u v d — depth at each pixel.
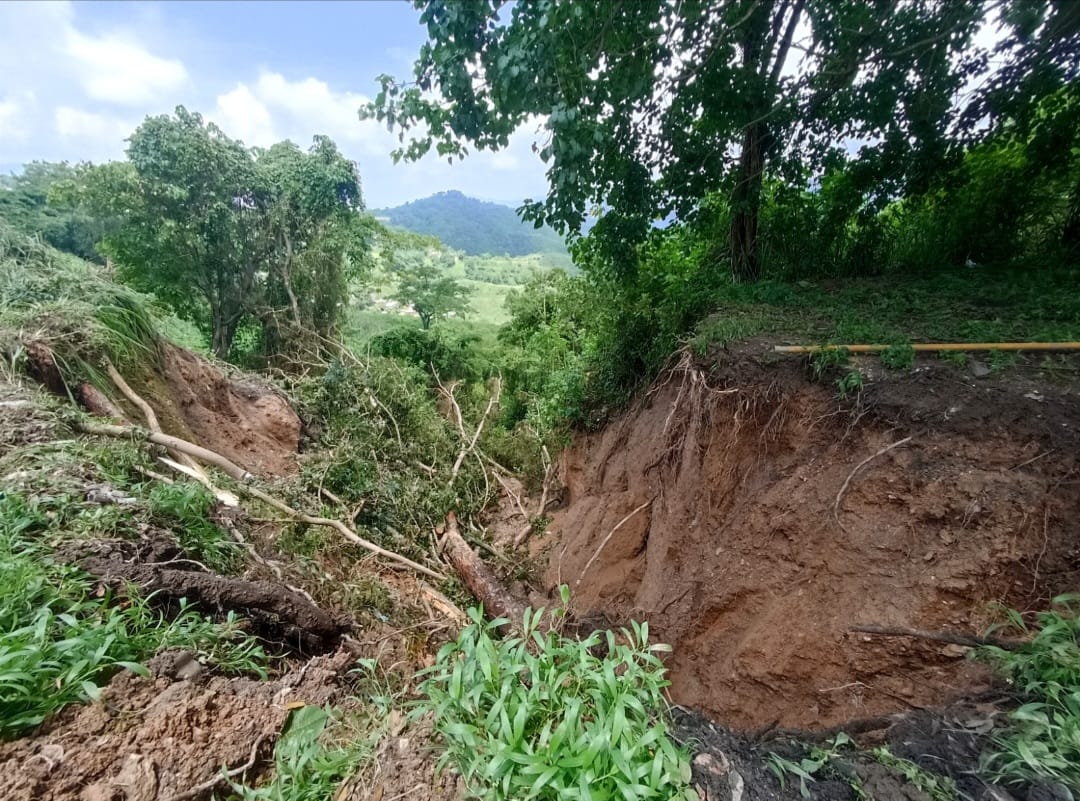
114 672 2.00
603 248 6.57
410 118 4.80
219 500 4.53
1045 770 1.64
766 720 3.19
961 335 3.63
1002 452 2.83
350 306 18.47
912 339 3.68
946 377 3.27
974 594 2.65
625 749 1.48
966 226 6.07
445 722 1.71
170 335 11.02
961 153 6.04
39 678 1.76
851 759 1.86
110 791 1.52
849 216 6.73
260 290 15.11
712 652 3.74
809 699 3.04
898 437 3.20
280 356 14.09
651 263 7.26
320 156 15.61
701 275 6.49
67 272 6.37
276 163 14.98
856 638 2.89
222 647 2.41
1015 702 2.04
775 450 3.90
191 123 13.61
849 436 3.44
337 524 5.63
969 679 2.35
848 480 3.28
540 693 1.72
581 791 1.41
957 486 2.87
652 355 6.29
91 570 2.48
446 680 1.92
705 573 4.00
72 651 1.88
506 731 1.58
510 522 8.34
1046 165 5.59
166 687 1.99
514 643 1.92
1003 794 1.61
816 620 3.18
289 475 7.08
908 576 2.88
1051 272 4.90
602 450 6.86
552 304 14.16
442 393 12.77
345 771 1.74
